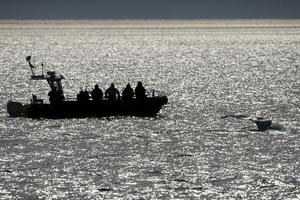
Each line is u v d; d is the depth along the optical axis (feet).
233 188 419.95
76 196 405.80
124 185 426.51
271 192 412.16
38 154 510.17
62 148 530.27
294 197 403.13
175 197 403.75
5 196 405.80
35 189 418.92
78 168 466.29
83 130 598.34
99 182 433.07
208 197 403.13
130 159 492.13
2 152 517.55
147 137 571.69
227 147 531.09
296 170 458.50
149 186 424.05
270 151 515.50
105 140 560.20
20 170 461.78
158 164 476.54
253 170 458.50
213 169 462.19
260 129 596.70
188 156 500.33
